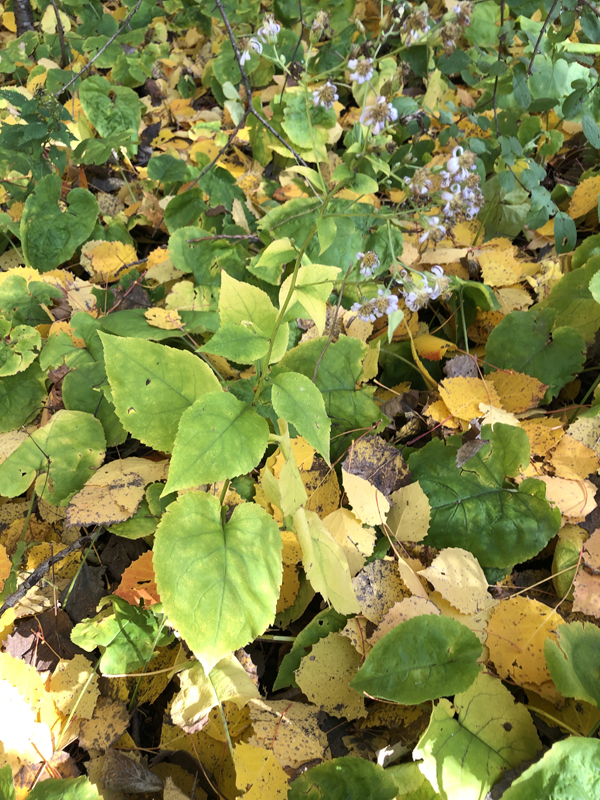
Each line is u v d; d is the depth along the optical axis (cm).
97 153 73
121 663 42
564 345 52
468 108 69
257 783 35
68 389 54
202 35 105
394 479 47
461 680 35
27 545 48
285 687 42
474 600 42
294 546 45
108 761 39
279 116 76
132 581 44
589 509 45
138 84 95
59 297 62
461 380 51
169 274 64
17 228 69
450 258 61
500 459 46
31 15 105
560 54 66
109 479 47
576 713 38
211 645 33
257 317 39
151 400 37
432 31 47
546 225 66
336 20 89
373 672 37
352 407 51
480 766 35
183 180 71
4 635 44
